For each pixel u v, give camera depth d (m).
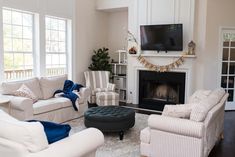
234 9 6.04
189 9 5.89
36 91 4.99
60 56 6.35
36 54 5.57
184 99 6.19
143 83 6.75
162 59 6.32
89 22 7.04
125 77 7.15
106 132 4.11
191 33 5.92
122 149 3.54
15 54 5.15
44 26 5.62
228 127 4.83
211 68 6.07
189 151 2.82
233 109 6.43
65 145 1.89
